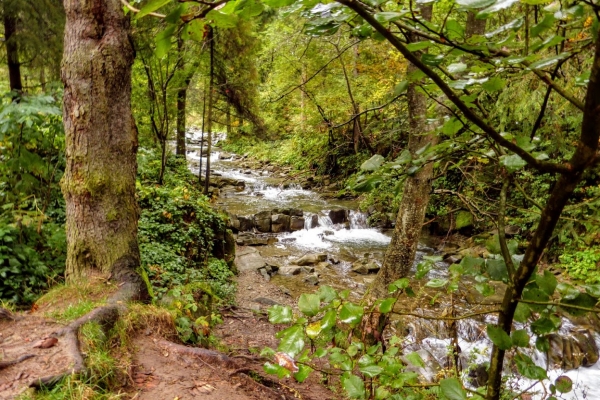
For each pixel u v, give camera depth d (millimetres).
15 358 2357
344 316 1090
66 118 3527
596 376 5395
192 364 2904
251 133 16484
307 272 9188
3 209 4551
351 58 10797
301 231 12453
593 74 667
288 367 1316
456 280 1210
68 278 3645
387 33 727
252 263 9219
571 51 906
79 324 2787
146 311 3311
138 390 2486
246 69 13945
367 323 2709
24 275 4098
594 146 715
